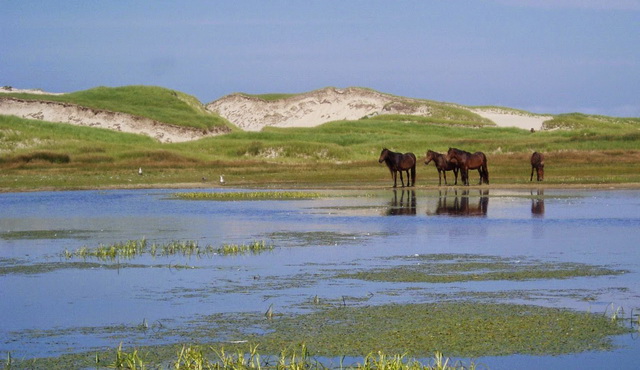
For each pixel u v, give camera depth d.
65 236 24.89
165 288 15.55
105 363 10.45
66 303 14.20
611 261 18.47
